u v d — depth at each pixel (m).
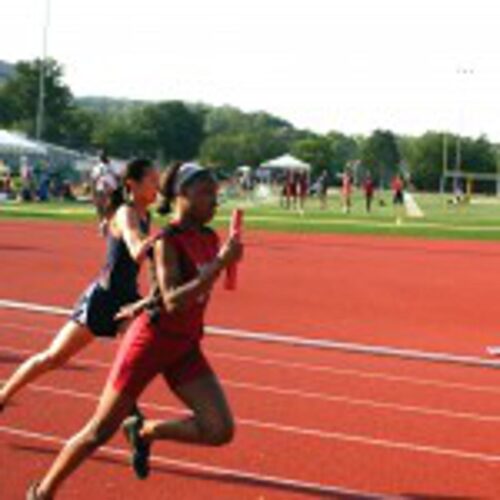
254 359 13.73
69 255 28.52
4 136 68.12
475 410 11.22
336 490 8.16
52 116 140.88
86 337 8.30
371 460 9.06
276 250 33.16
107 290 8.16
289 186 68.44
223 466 8.67
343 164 192.12
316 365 13.53
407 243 38.41
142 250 6.72
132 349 6.74
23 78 140.62
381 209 75.56
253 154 177.62
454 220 58.25
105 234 8.30
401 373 13.28
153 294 6.68
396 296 22.12
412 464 8.99
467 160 167.00
